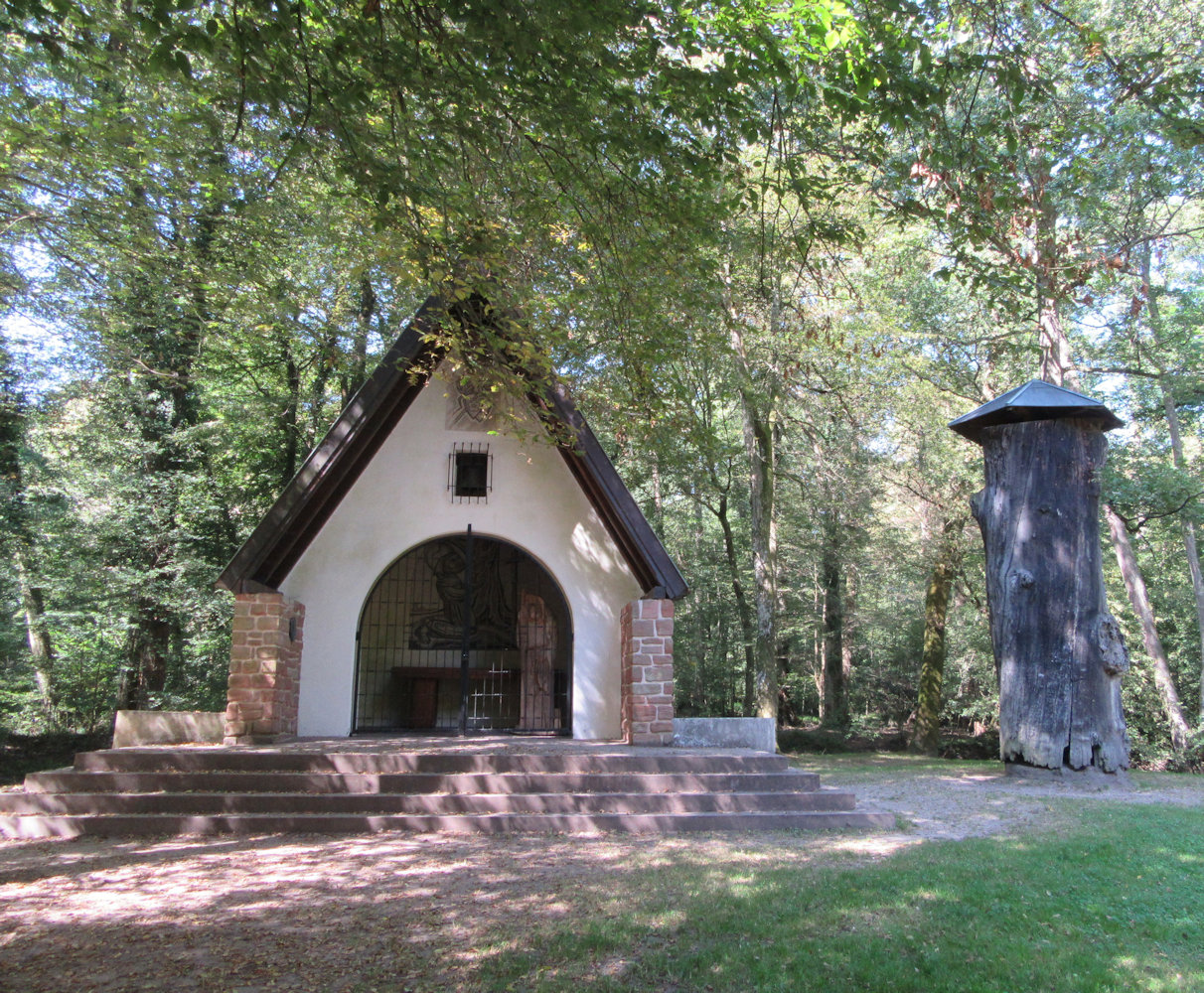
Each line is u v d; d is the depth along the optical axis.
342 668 12.14
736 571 24.05
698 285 8.79
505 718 13.83
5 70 7.89
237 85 7.20
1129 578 22.28
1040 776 12.05
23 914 5.83
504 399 12.40
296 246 12.27
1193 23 12.81
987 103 9.88
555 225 8.49
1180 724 21.28
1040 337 16.80
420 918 5.67
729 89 6.17
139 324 11.70
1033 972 4.68
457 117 6.33
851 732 24.36
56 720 21.41
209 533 20.06
